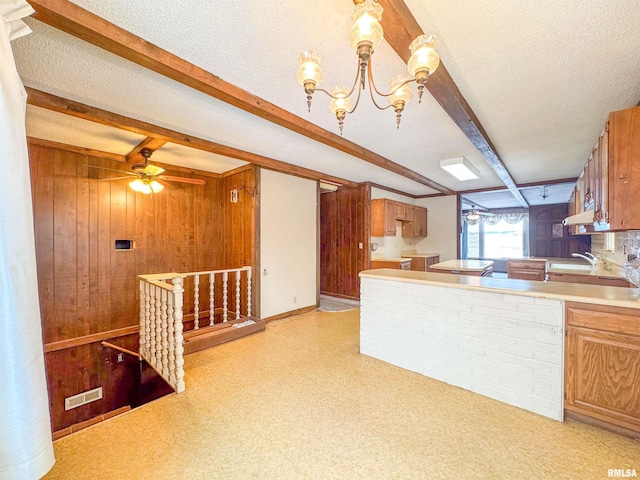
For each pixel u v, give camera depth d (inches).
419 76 50.8
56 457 62.7
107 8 53.3
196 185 181.5
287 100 88.7
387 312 108.9
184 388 90.9
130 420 75.4
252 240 162.4
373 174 194.7
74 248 135.0
